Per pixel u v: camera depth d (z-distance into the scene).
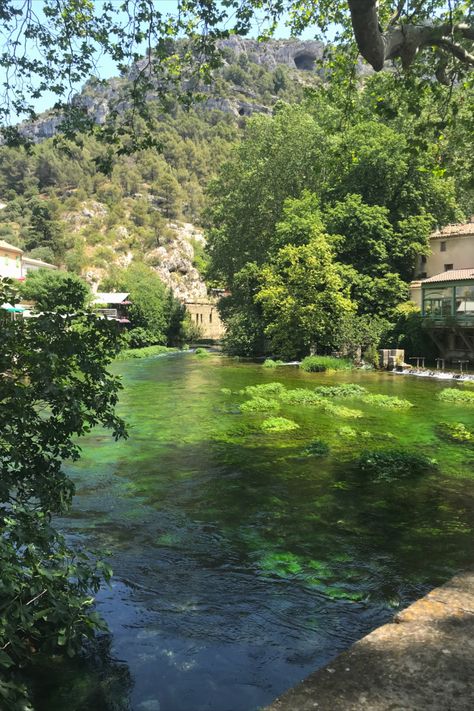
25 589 3.94
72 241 111.88
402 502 7.98
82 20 8.15
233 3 8.55
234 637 4.51
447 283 30.98
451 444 11.69
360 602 5.09
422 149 10.14
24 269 57.28
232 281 46.97
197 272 121.00
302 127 40.91
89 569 4.24
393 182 36.47
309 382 23.77
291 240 36.12
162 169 157.62
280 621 4.76
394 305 35.34
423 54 10.07
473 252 36.75
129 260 116.50
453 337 32.16
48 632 4.35
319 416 15.21
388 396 18.11
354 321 33.34
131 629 4.63
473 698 2.65
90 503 7.93
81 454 10.84
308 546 6.42
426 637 3.28
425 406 17.05
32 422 5.16
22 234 109.69
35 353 4.88
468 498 8.16
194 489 8.62
